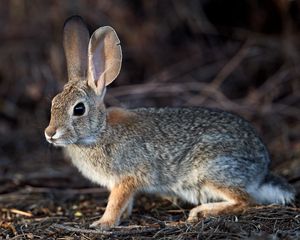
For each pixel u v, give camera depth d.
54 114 9.77
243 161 10.30
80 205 11.42
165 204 11.27
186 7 16.88
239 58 16.36
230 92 16.33
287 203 10.54
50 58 16.03
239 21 17.22
